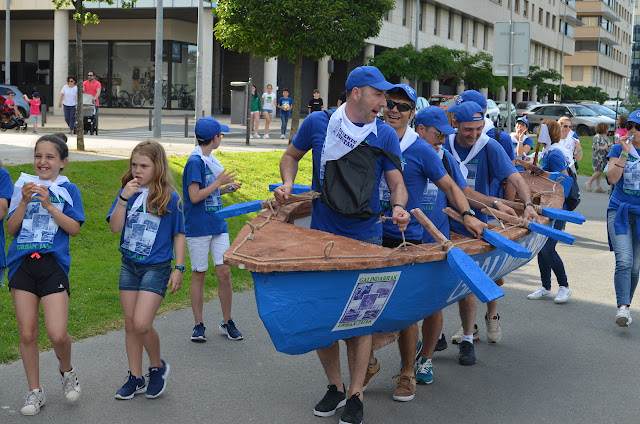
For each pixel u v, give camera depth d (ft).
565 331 23.89
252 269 13.19
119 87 138.21
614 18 326.24
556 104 132.16
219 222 21.43
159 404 16.85
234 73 150.71
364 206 15.55
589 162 87.35
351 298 14.24
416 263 14.89
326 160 15.96
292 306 13.74
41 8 127.95
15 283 15.84
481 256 16.79
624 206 23.80
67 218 16.08
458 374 19.66
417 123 18.39
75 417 15.92
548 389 18.61
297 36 67.92
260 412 16.62
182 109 138.00
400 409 17.06
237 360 20.10
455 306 26.81
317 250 14.23
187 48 138.72
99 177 40.04
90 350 20.21
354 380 15.58
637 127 23.88
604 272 33.01
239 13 69.31
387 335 16.12
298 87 72.33
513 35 48.62
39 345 20.31
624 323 23.21
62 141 16.49
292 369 19.53
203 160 21.30
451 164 18.78
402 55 125.08
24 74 146.20
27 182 16.24
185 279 28.50
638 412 17.21
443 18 176.35
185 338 21.83
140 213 16.66
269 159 54.60
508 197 22.52
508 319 25.23
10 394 16.98
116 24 136.77
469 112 19.83
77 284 26.22
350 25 68.39
